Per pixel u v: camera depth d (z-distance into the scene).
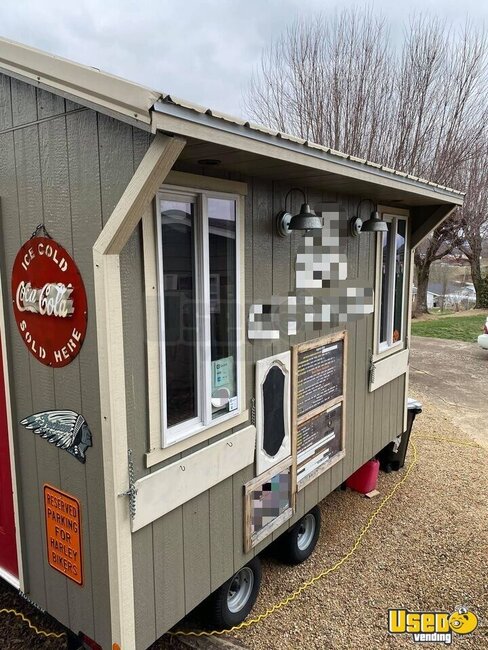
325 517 4.35
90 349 2.12
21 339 2.47
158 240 2.17
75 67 1.83
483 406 7.95
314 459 3.60
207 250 2.45
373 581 3.46
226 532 2.78
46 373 2.36
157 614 2.35
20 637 2.82
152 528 2.29
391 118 11.68
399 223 4.81
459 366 10.81
